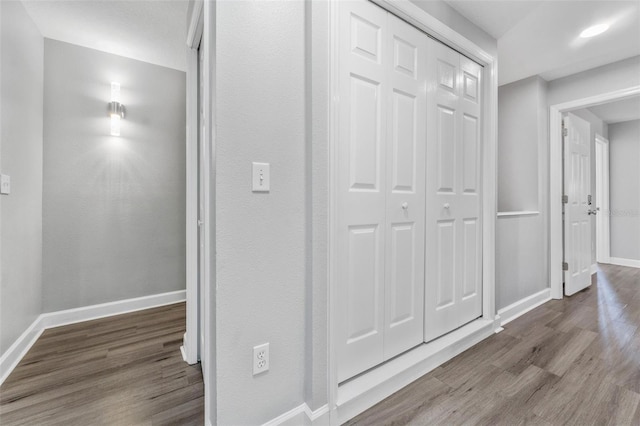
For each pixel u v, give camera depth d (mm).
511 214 2533
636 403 1405
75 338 2107
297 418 1231
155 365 1756
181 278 2910
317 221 1235
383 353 1596
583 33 2268
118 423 1297
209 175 1120
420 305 1790
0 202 1671
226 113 1068
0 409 1377
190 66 1766
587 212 3418
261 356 1152
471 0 1826
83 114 2441
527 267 2734
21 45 1925
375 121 1528
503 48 2461
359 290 1489
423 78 1761
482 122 2201
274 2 1176
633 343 2016
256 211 1136
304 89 1252
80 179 2438
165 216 2828
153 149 2758
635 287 3400
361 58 1459
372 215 1531
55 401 1436
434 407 1394
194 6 1519
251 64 1120
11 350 1749
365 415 1347
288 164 1208
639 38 2314
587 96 2846
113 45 2439
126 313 2600
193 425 1284
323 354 1254
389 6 1540
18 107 1887
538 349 1938
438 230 1888
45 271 2297
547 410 1364
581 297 3045
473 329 2016
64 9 1997
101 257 2533
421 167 1764
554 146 3033
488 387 1540
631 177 4434
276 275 1183
